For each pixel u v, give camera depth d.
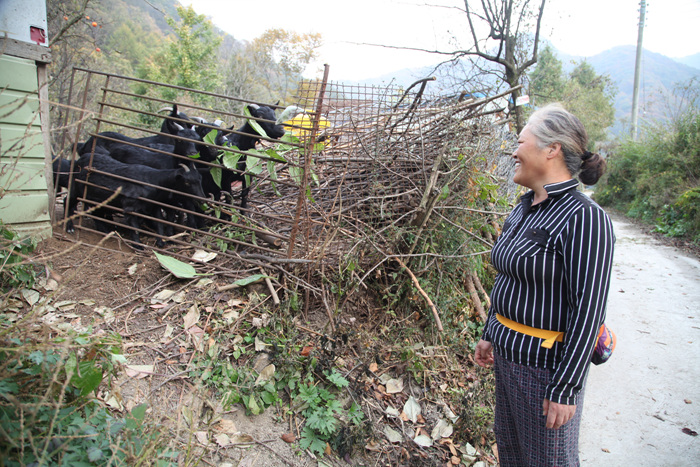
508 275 2.06
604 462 3.21
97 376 1.82
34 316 1.78
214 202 3.52
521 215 2.14
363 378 3.29
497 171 5.73
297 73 24.11
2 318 2.03
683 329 5.48
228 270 3.53
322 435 2.80
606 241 1.79
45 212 3.64
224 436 2.51
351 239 3.64
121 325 2.94
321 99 3.05
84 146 4.52
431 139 3.97
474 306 4.62
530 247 1.95
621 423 3.66
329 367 3.09
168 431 2.10
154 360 2.76
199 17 18.50
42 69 3.63
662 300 6.52
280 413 2.85
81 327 2.79
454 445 3.15
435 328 3.97
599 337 2.06
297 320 3.43
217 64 22.05
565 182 1.96
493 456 3.19
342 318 3.68
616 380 4.31
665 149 13.66
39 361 1.61
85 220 4.30
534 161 2.04
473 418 3.24
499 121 4.70
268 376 2.91
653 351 4.90
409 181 3.86
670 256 9.29
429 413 3.36
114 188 3.77
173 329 3.01
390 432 3.06
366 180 3.97
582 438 3.47
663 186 12.89
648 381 4.29
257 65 23.11
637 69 20.80
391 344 3.73
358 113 3.78
